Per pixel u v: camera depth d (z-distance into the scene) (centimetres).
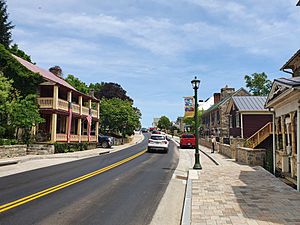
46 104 2953
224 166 1797
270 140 2392
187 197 948
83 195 988
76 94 3550
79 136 3491
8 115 2512
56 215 754
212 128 5200
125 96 8081
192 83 1845
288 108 1291
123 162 2077
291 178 1265
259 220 701
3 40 4500
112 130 5503
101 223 700
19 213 764
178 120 11488
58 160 2220
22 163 1961
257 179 1305
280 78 1304
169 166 1914
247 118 3384
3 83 2392
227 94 5309
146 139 6688
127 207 851
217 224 672
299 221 693
